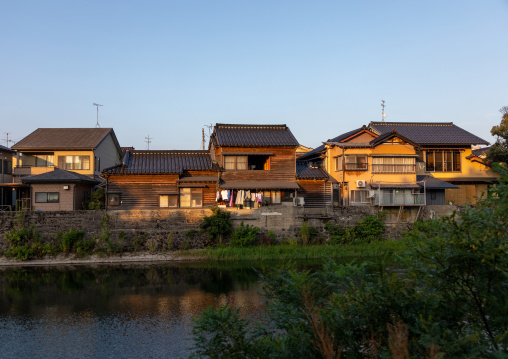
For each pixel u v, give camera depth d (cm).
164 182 3281
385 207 3481
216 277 2362
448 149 3997
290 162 3541
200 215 3084
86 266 2678
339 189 3731
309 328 686
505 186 599
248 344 711
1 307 1811
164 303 1850
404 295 673
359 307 668
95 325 1567
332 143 3684
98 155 4038
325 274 784
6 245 2838
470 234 596
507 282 578
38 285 2206
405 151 3703
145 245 2948
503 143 3756
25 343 1396
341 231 3144
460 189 3997
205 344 750
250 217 3112
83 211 2928
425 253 634
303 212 3195
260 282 2239
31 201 3234
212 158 3900
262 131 3756
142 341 1399
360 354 677
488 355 548
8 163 3916
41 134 4162
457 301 645
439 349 528
